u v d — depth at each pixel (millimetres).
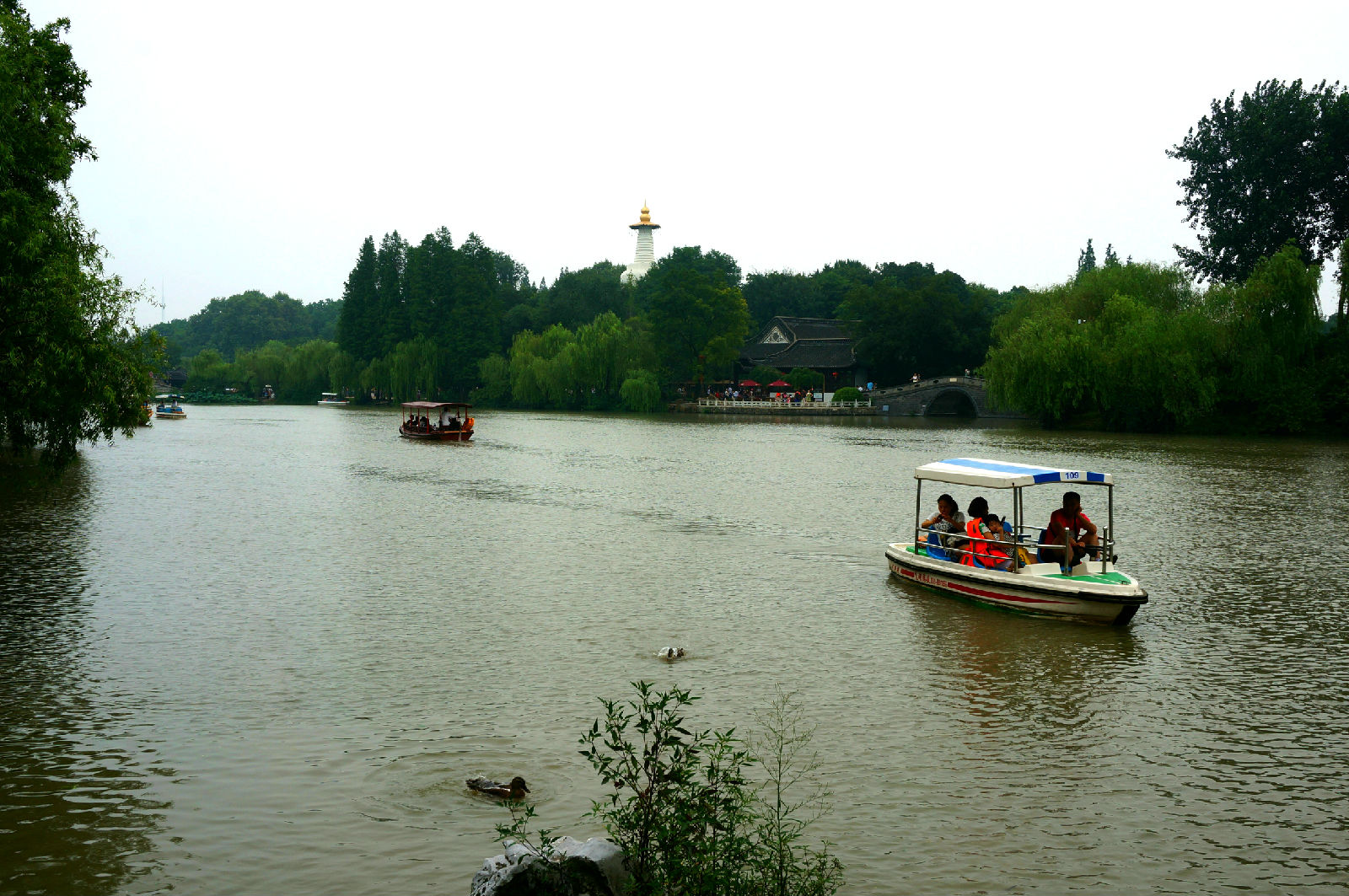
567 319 166625
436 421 109875
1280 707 16047
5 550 28422
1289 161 90375
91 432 27312
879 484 47000
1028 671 17859
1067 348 83938
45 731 14633
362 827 11719
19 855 11086
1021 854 11289
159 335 35219
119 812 12109
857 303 141500
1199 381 78188
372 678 17125
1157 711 15820
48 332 24797
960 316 129250
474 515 36625
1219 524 34281
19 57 27641
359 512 37344
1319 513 36812
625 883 8711
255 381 189750
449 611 21828
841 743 14477
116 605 22109
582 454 65312
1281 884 10742
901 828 11867
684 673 17594
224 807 12250
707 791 9500
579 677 17266
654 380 132375
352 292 168500
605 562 27547
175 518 35156
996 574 21828
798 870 9500
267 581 24797
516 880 8641
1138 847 11484
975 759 13898
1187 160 97562
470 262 159375
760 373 143875
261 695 16250
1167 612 22109
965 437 81688
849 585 24719
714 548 29828
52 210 28406
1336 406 77500
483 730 14750
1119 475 49938
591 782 12938
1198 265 97688
